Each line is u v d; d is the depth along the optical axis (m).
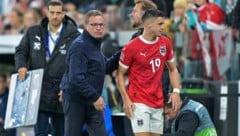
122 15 38.28
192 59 34.66
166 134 25.67
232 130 30.83
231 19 34.16
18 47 28.38
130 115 25.00
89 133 25.80
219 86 31.84
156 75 25.06
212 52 34.34
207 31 34.38
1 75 37.69
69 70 25.00
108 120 29.06
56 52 27.97
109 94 34.50
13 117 27.94
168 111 25.78
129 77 25.33
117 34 38.44
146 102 25.00
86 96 24.77
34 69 28.16
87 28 25.05
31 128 34.16
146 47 24.89
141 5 25.77
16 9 45.22
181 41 34.78
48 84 27.97
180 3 34.75
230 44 34.44
